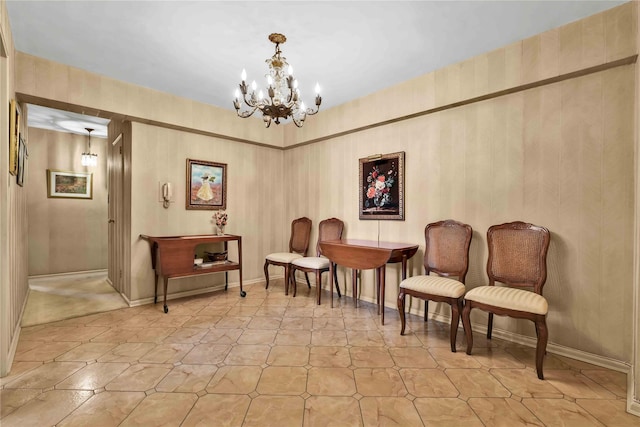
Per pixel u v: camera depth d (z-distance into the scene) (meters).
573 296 2.38
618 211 2.21
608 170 2.25
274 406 1.74
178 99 3.79
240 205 4.54
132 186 3.57
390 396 1.84
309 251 4.52
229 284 4.43
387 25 2.37
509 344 2.60
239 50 2.73
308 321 3.09
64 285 4.55
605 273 2.26
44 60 2.87
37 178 4.94
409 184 3.43
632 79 2.16
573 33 2.31
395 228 3.55
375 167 3.73
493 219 2.81
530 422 1.63
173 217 3.90
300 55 2.81
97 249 5.48
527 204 2.61
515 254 2.54
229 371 2.11
